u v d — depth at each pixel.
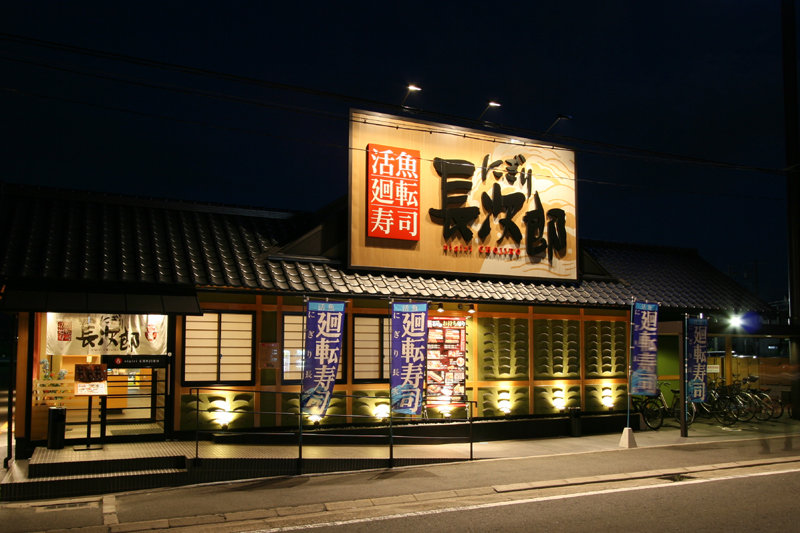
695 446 12.80
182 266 11.59
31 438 10.27
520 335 14.60
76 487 8.73
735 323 17.62
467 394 13.78
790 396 17.70
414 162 13.67
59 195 12.34
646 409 15.79
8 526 7.16
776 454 11.80
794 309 17.48
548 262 15.09
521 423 13.99
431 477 9.70
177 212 13.23
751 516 7.44
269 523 7.24
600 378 15.57
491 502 8.20
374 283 12.81
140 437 10.95
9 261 10.32
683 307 16.44
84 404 11.78
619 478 9.62
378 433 12.62
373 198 13.16
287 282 11.95
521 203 14.83
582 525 7.09
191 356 11.51
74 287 10.42
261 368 11.99
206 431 11.03
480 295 13.48
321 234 13.10
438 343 13.57
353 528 7.00
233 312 11.91
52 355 11.42
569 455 11.72
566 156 15.57
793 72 17.52
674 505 7.96
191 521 7.30
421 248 13.62
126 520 7.34
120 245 11.61
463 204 14.16
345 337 12.76
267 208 14.33
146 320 11.16
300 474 10.01
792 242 17.58
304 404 10.62
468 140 14.38
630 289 16.41
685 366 14.36
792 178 17.55
